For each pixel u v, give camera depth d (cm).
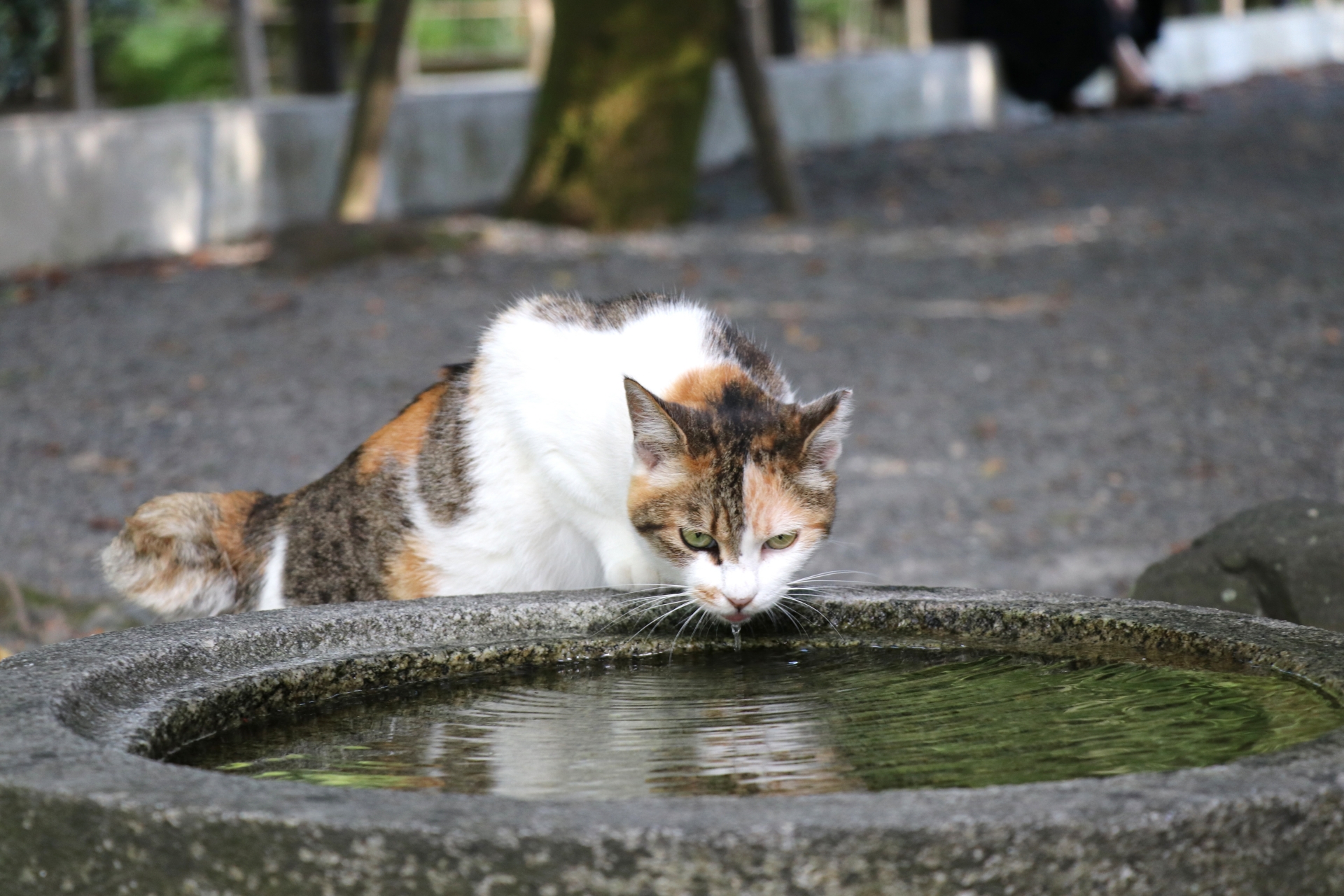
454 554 517
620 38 1595
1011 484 945
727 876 228
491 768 317
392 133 1834
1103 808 234
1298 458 962
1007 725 335
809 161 2117
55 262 1513
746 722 355
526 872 230
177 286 1428
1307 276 1416
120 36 1956
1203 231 1616
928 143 2239
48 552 816
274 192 1738
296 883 236
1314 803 242
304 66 1922
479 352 524
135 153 1580
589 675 413
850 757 316
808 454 461
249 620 388
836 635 439
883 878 229
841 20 2958
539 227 1625
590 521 503
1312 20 3650
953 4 2591
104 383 1139
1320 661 339
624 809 237
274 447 994
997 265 1516
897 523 881
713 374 488
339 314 1309
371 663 383
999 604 420
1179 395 1106
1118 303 1363
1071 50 2472
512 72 2489
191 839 240
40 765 261
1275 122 2331
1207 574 545
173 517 523
